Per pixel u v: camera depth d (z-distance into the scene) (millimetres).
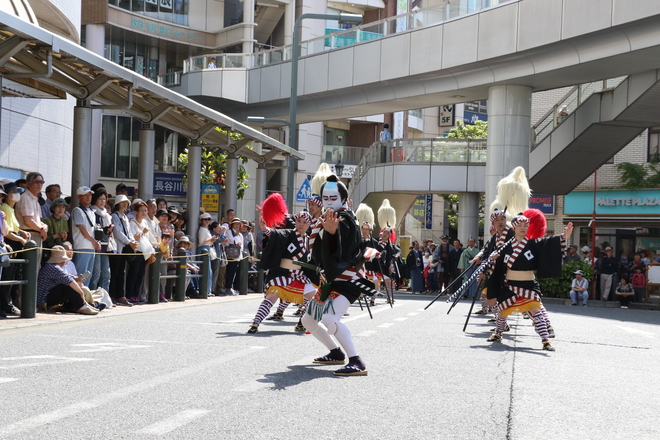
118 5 41500
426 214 58156
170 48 45469
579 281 24234
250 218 40969
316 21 46906
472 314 15633
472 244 24844
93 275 12891
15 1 14438
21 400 5465
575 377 7324
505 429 4973
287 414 5211
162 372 6832
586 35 21797
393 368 7457
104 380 6355
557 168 28578
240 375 6770
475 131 52750
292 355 8164
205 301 16281
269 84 33969
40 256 11617
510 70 25125
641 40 20781
